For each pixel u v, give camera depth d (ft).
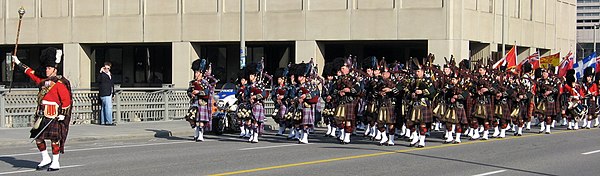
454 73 54.70
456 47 114.32
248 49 133.28
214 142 54.19
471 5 118.83
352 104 52.54
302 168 38.24
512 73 62.18
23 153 45.65
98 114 68.18
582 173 37.68
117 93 68.90
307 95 52.54
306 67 53.11
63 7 129.59
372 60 54.70
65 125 36.73
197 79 54.44
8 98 61.52
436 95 52.44
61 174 35.50
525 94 61.87
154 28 125.29
